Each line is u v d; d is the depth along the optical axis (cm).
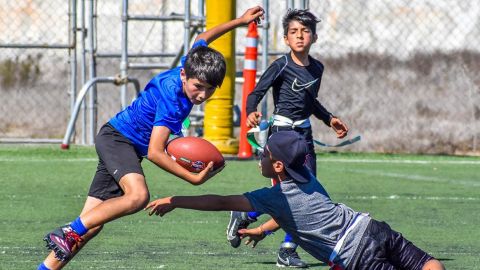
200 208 1631
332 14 4825
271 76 2202
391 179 3616
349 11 4822
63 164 3816
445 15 4825
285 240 2061
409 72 4797
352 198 3103
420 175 3766
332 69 4800
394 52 4812
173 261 2073
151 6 4900
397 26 4825
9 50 4806
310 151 2208
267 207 1652
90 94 4553
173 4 4916
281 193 1653
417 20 4828
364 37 4819
